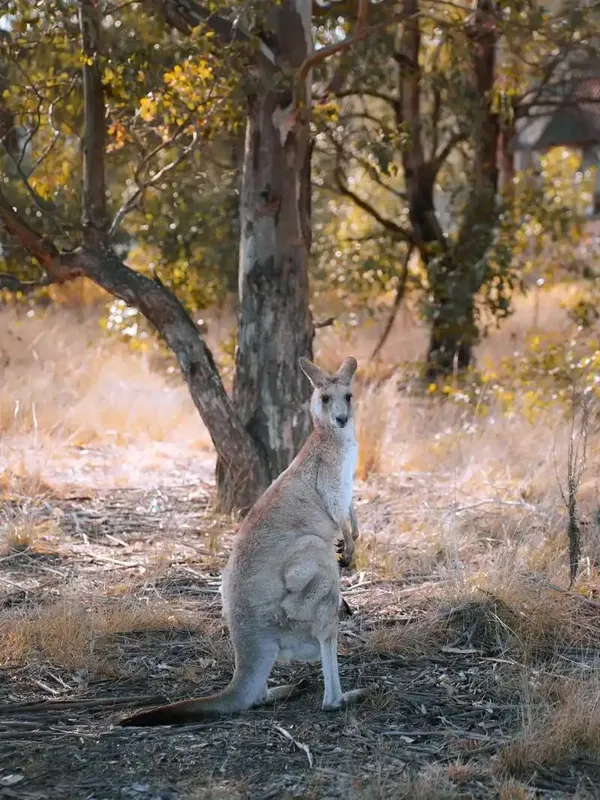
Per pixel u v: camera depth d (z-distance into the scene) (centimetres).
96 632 657
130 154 1135
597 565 785
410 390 1295
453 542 803
